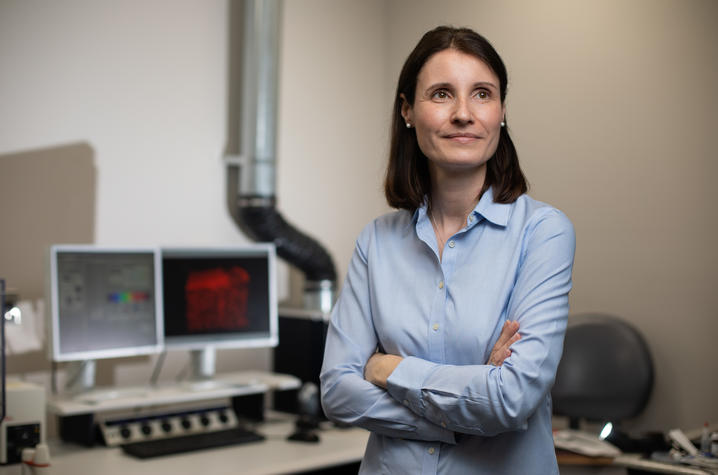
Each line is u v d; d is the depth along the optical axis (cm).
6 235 268
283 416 305
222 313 285
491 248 123
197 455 241
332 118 366
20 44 270
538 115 319
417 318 124
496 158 126
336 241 367
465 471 118
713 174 266
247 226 317
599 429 287
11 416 210
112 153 293
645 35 285
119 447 251
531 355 112
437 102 120
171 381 307
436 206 130
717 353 264
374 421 123
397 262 130
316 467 235
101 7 290
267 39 313
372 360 127
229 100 327
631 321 287
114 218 294
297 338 306
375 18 384
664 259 279
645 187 284
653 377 277
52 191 278
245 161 314
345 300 136
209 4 321
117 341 261
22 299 270
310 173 357
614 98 294
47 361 276
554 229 121
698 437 231
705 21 268
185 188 314
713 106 266
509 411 110
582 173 304
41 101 275
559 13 312
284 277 348
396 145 133
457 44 119
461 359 120
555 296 117
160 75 306
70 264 252
